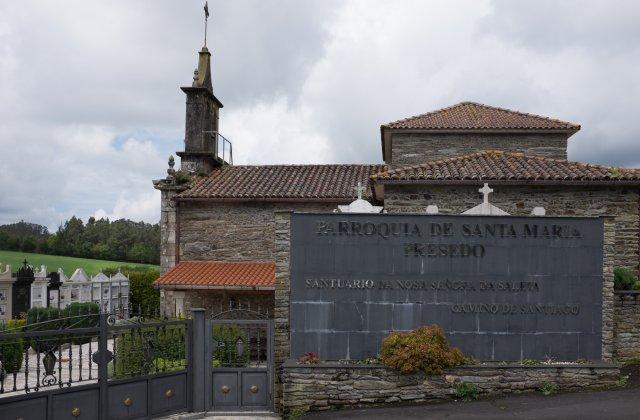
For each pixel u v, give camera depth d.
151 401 11.02
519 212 15.29
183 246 19.78
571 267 11.42
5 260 55.31
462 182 15.15
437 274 11.41
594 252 11.44
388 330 11.38
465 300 11.39
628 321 12.56
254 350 16.62
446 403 10.54
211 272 18.50
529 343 11.31
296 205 19.45
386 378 10.81
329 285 11.43
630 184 14.98
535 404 10.16
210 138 22.61
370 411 10.40
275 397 11.68
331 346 11.38
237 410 11.61
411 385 10.80
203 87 21.73
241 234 19.61
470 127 18.81
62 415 9.88
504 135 19.09
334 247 11.48
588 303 11.38
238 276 18.09
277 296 11.81
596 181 14.81
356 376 10.86
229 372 11.70
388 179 15.21
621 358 12.52
